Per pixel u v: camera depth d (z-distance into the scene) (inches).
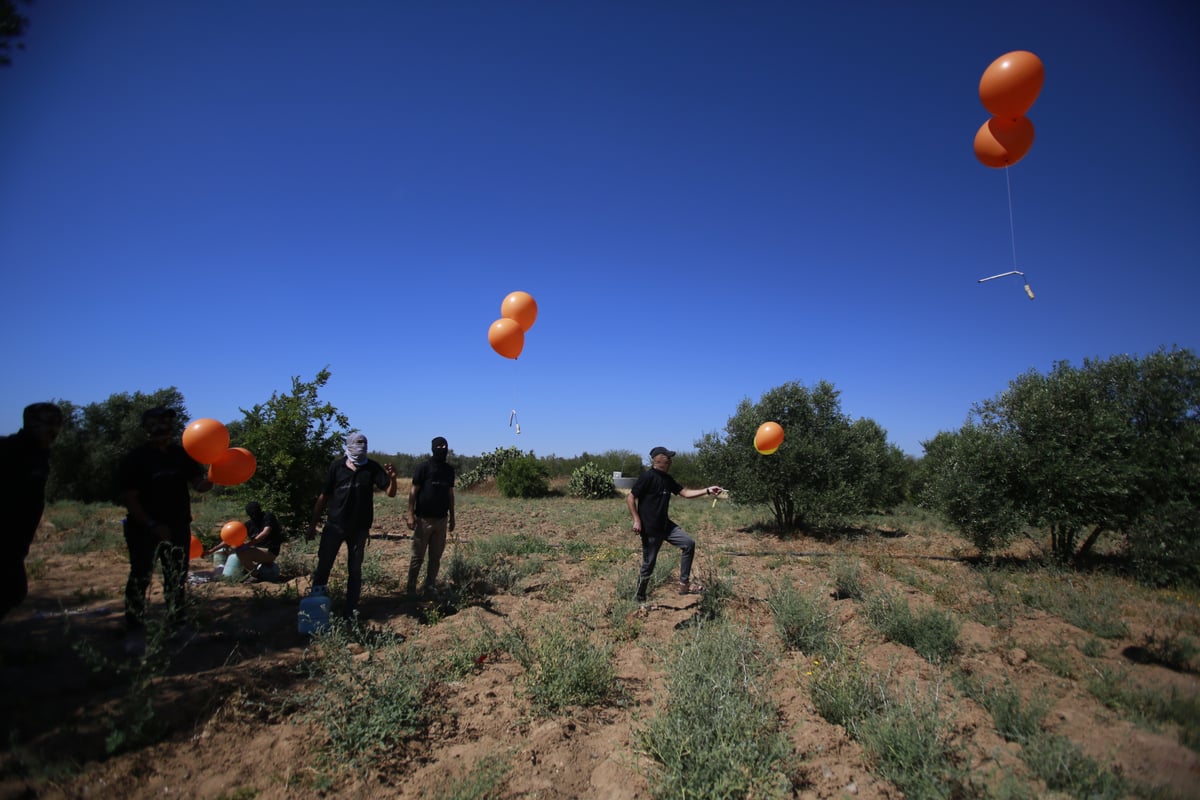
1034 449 421.7
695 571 367.9
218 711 160.2
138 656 189.3
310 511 352.8
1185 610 302.8
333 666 175.0
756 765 140.7
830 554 473.4
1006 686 189.2
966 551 500.7
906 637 243.9
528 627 246.8
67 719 151.4
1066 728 174.1
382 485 255.3
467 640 223.3
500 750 153.6
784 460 548.4
